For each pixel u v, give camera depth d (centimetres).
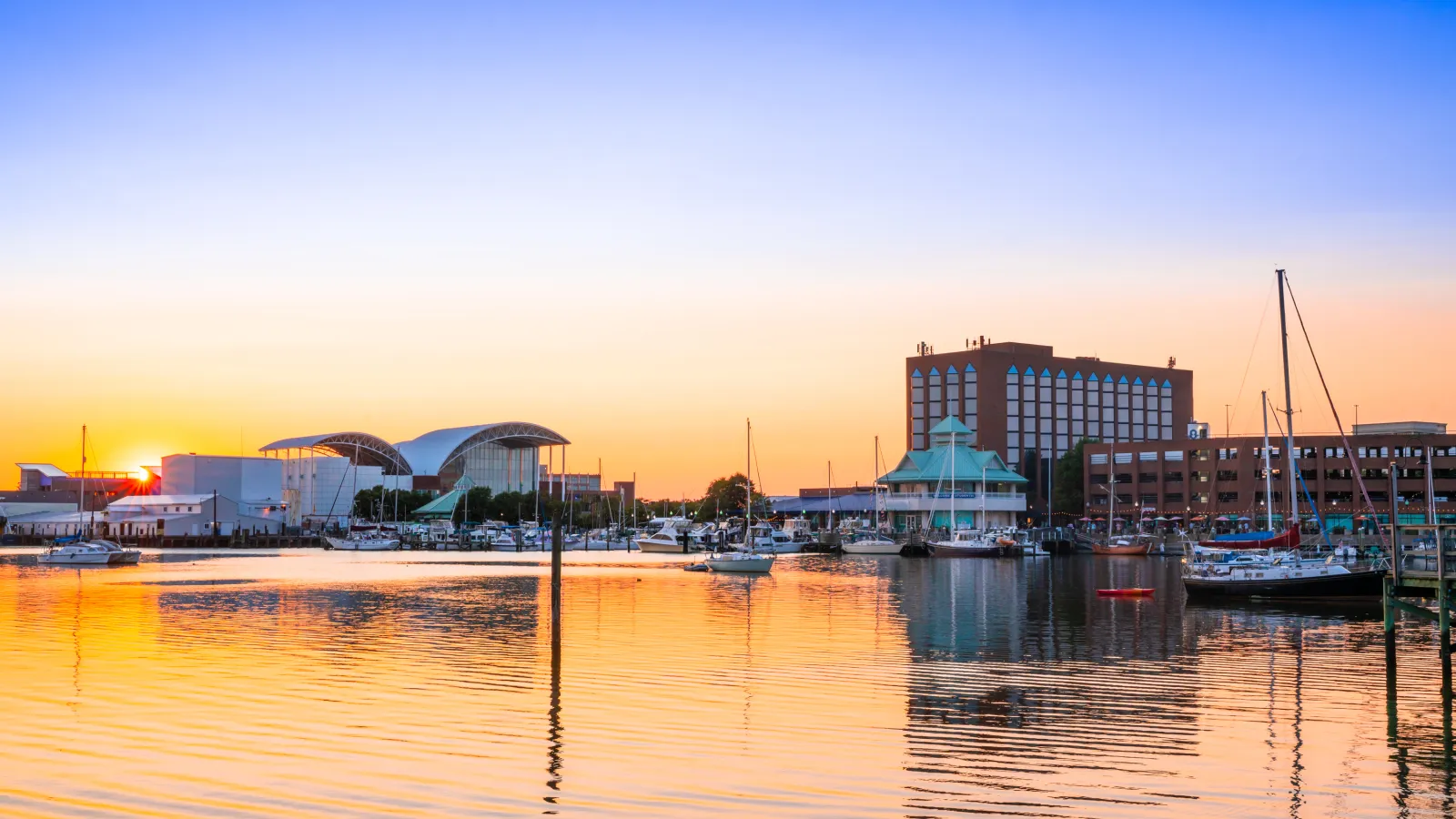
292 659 4941
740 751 3259
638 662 4888
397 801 2781
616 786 2908
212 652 5141
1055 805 2772
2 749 3247
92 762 3112
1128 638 5812
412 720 3647
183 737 3400
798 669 4697
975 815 2695
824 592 8950
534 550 19900
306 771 3031
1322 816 2716
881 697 4059
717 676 4500
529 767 3080
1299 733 3500
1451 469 18250
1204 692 4197
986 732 3506
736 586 9719
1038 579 10894
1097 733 3500
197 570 12575
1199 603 7862
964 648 5375
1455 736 3466
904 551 16812
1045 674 4575
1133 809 2752
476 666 4741
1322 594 7938
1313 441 18800
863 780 2969
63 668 4666
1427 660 5031
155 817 2647
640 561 14975
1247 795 2867
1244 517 18288
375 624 6369
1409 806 2791
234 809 2711
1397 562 4444
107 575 11338
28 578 10862
